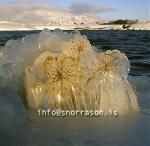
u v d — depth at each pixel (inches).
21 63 191.8
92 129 156.9
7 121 152.6
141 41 1593.3
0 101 160.9
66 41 191.9
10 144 138.0
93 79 186.5
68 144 136.9
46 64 185.3
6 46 204.5
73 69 185.5
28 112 179.6
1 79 188.2
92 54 192.4
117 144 138.6
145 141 141.6
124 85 193.3
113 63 193.3
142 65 526.0
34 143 137.9
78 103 183.5
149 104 208.4
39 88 184.5
